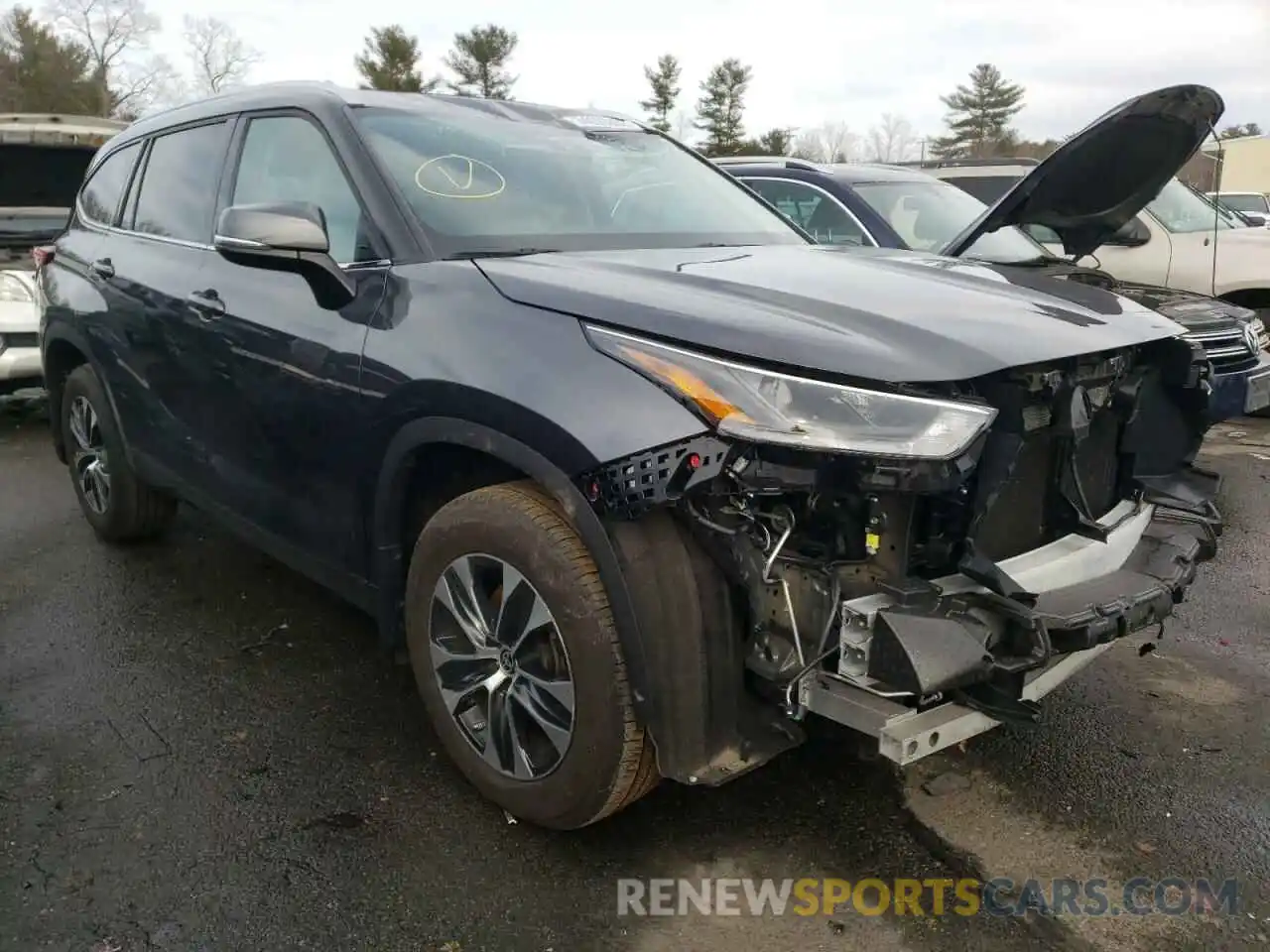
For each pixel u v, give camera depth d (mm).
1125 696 3406
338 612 3947
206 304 3355
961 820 2695
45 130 7695
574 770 2342
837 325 2184
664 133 4156
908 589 2086
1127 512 2750
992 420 2039
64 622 3822
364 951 2186
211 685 3350
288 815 2650
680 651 2164
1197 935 2289
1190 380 2816
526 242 2938
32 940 2180
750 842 2582
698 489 2037
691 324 2164
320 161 3148
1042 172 3861
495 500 2420
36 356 6715
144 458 4016
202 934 2215
